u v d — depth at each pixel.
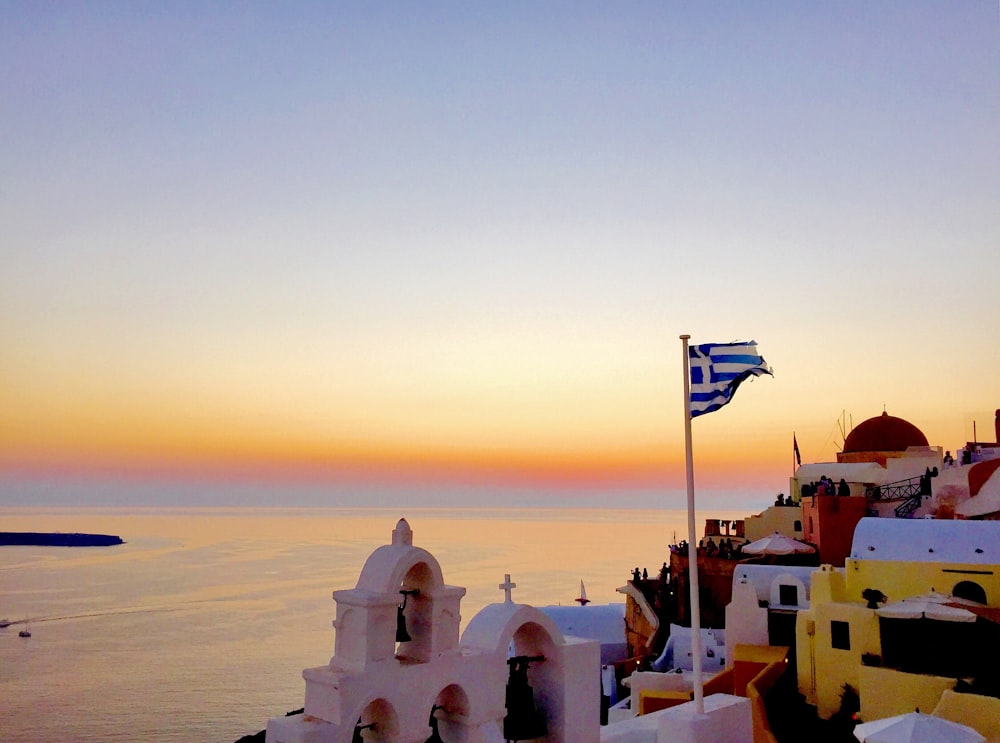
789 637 38.50
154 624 157.25
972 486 44.06
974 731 21.42
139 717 91.44
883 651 31.11
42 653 129.50
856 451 62.31
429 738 12.27
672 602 56.00
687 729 15.96
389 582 11.23
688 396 18.61
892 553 34.50
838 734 30.05
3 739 82.88
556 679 13.30
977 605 30.45
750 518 57.47
